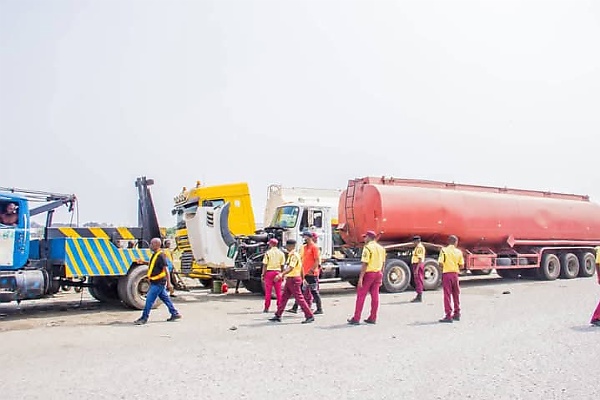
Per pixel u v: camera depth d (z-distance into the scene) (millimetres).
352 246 19406
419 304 14344
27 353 8047
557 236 23016
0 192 11578
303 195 23812
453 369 7031
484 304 14125
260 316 12055
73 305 14258
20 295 11570
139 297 13117
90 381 6453
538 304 13930
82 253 12406
